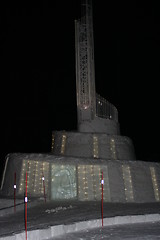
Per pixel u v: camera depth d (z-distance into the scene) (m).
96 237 7.95
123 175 14.91
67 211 11.55
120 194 14.43
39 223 9.48
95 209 11.88
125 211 11.36
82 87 16.88
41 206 12.96
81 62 16.92
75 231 8.90
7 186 15.15
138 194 14.58
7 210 12.05
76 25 17.14
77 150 16.02
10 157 15.80
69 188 14.59
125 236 7.96
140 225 9.66
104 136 16.25
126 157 16.48
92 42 17.11
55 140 16.88
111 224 9.81
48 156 15.13
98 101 17.53
